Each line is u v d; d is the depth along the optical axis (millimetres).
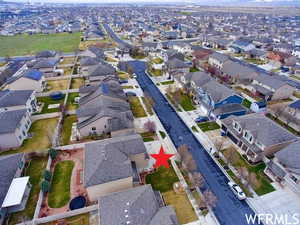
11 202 28203
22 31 178625
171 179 34500
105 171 29453
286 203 30531
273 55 93312
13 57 104500
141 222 23656
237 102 52094
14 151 40438
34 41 141375
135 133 43094
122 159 31844
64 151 39688
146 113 53906
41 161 37656
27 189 31969
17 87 62125
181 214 28797
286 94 60500
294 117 47719
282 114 48656
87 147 35219
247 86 66875
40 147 41469
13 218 28094
